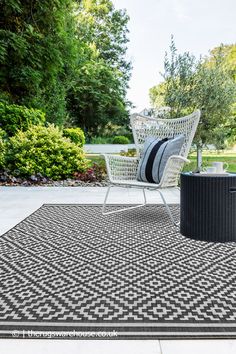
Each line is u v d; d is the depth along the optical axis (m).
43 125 7.10
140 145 3.62
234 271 1.86
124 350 1.18
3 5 7.97
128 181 3.21
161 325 1.32
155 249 2.26
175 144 3.14
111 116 18.61
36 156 5.86
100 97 17.39
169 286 1.67
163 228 2.79
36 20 8.66
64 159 6.08
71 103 17.27
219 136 6.19
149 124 3.62
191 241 2.44
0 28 8.27
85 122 18.14
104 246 2.32
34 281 1.74
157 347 1.19
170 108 6.11
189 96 5.98
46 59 8.62
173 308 1.45
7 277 1.79
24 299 1.53
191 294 1.58
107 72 17.66
